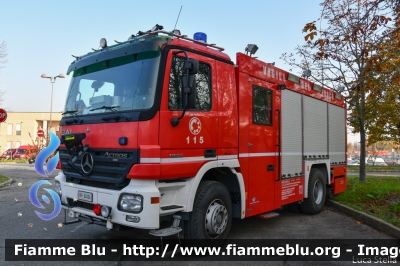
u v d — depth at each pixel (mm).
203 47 5211
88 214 4754
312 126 8422
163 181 4469
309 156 8156
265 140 6387
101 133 4703
